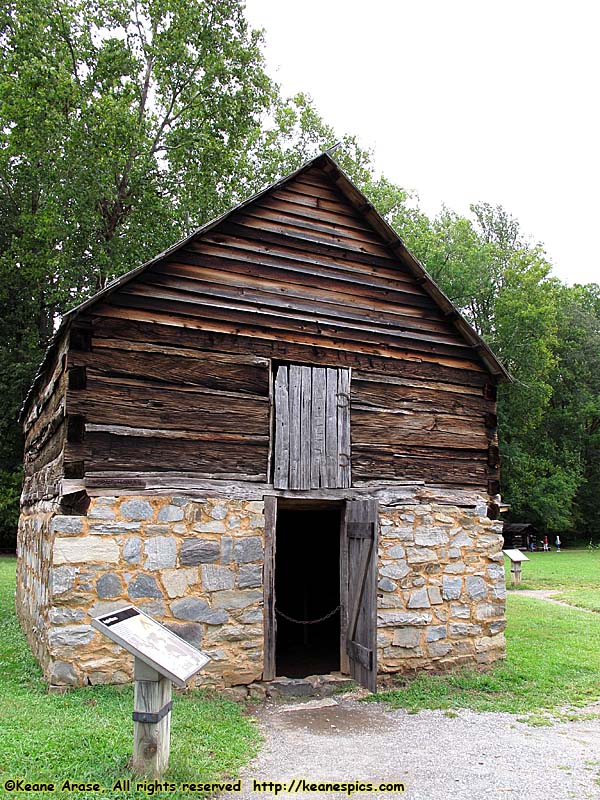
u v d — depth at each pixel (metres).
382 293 9.87
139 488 7.82
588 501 44.09
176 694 7.58
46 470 9.65
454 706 8.00
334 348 9.35
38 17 20.91
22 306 28.09
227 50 23.00
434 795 5.36
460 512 9.80
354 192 9.57
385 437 9.50
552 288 40.22
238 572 8.17
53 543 7.43
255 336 8.83
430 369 10.09
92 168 20.95
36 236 23.17
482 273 36.75
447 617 9.43
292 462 8.75
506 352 36.59
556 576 24.00
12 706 6.54
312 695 8.25
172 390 8.21
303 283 9.29
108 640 7.39
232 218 8.95
